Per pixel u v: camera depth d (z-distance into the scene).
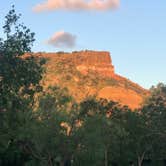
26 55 39.41
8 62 36.16
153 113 99.44
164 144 98.50
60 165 67.19
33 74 37.53
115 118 90.81
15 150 68.69
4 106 38.06
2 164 71.88
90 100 76.88
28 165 68.94
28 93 38.44
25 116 54.81
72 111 65.62
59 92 64.50
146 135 95.25
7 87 36.31
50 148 64.06
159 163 103.69
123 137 88.81
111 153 86.56
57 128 62.94
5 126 41.91
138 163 100.75
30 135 59.66
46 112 63.09
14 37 36.75
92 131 66.06
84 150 65.25
